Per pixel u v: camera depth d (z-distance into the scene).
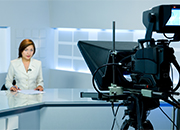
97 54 1.89
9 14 6.11
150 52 1.53
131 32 5.81
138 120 1.60
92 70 1.85
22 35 6.40
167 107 2.89
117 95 1.70
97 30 6.33
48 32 7.02
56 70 7.00
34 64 3.81
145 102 1.67
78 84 6.55
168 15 1.46
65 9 6.68
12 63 3.76
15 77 3.78
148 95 1.53
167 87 1.53
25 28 6.45
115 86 1.72
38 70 3.84
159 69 1.50
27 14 6.47
